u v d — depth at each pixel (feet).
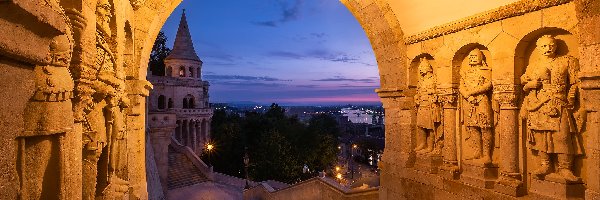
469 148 20.57
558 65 15.57
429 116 23.06
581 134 15.17
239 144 142.10
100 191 12.22
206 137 157.07
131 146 17.38
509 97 17.72
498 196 18.21
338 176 126.62
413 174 24.11
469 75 20.13
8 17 4.67
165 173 74.84
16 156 6.34
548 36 15.90
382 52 26.43
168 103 145.59
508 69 17.74
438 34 21.66
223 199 74.02
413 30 24.07
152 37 19.03
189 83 154.30
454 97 21.22
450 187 21.13
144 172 18.60
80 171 8.76
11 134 5.41
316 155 139.33
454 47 20.72
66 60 7.28
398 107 25.79
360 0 25.32
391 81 25.94
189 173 87.45
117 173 14.17
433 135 23.41
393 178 26.37
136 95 17.44
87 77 8.91
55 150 7.30
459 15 20.21
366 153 216.95
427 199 22.97
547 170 16.35
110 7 12.04
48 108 6.82
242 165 136.46
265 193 51.34
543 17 15.89
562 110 15.49
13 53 5.01
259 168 118.21
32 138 6.84
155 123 73.82
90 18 9.14
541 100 16.24
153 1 17.78
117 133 13.03
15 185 5.61
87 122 10.23
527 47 17.42
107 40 11.92
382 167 27.76
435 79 22.91
